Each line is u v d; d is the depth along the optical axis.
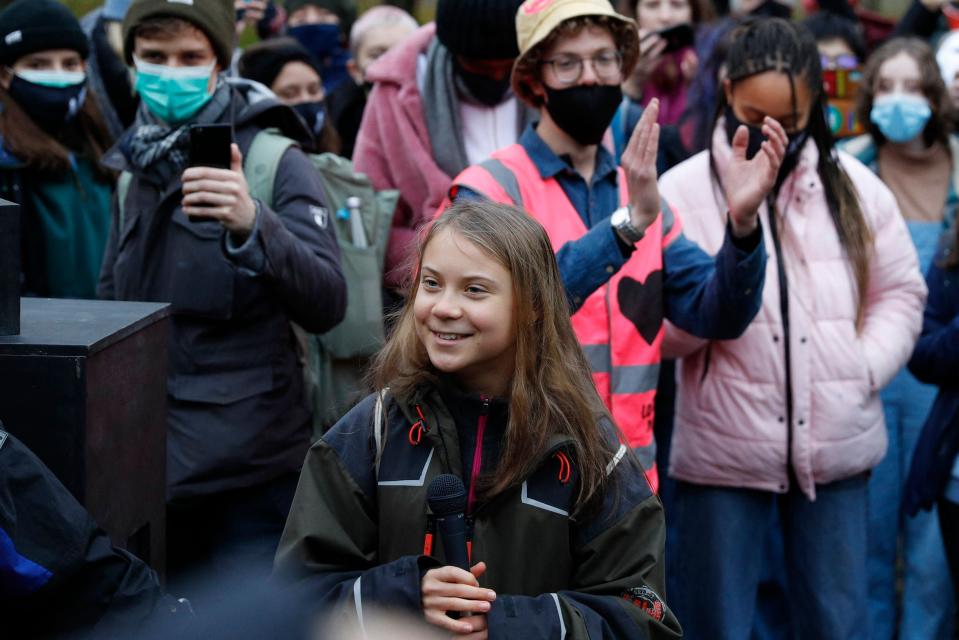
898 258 5.46
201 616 3.03
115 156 5.01
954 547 5.70
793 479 5.27
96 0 12.98
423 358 3.30
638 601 3.11
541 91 4.73
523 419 3.15
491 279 3.17
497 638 2.95
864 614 5.36
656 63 7.52
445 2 5.92
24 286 6.16
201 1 4.86
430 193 6.08
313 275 4.68
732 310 4.53
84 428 3.31
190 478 4.74
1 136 6.04
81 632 2.93
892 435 6.55
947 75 7.41
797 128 5.10
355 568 3.23
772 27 5.11
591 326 4.53
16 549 2.84
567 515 3.16
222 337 4.80
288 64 7.23
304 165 5.00
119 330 3.54
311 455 3.29
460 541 2.99
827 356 5.20
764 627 6.31
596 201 4.77
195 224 4.77
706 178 5.40
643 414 4.67
